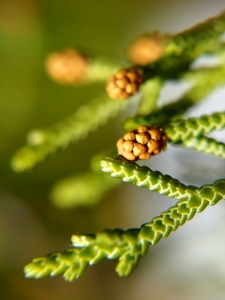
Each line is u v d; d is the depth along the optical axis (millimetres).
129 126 59
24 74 95
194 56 65
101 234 52
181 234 90
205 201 52
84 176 76
